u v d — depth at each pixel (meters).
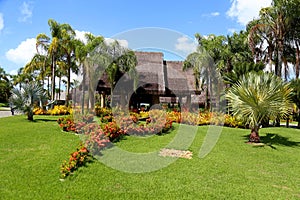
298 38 19.84
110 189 5.09
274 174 6.58
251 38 18.59
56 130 11.06
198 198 4.80
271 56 19.83
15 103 14.98
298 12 18.02
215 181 5.74
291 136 12.63
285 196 5.05
